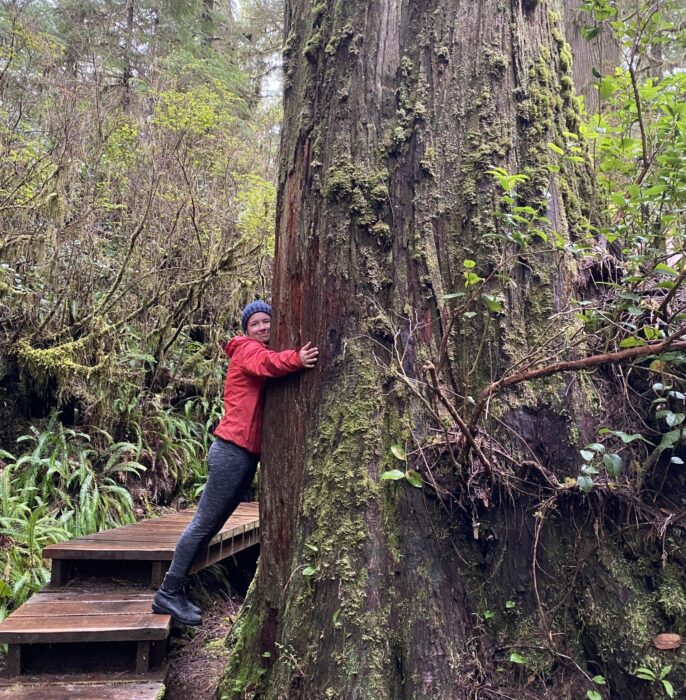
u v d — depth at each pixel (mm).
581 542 2088
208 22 12391
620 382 2297
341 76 2330
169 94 7801
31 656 2713
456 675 1921
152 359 5500
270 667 2256
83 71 8898
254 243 6344
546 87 2377
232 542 3809
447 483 2100
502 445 2109
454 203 2225
